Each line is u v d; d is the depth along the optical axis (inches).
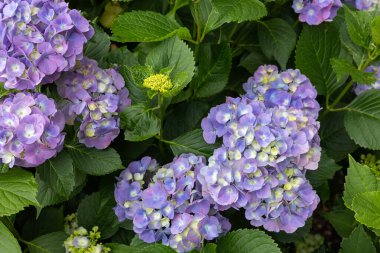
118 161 33.0
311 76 38.0
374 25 34.0
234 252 31.8
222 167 31.4
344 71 35.4
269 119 31.8
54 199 33.1
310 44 37.6
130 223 34.9
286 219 32.4
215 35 40.5
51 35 30.4
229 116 32.6
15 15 30.1
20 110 29.7
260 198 31.6
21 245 35.9
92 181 38.5
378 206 28.2
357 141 37.0
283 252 38.3
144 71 32.6
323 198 40.1
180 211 31.9
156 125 32.3
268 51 39.4
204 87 37.0
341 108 38.2
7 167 30.4
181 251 31.5
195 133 34.4
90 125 32.6
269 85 36.0
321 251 41.6
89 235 34.4
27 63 30.3
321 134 39.9
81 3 43.1
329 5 37.2
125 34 34.7
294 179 32.3
